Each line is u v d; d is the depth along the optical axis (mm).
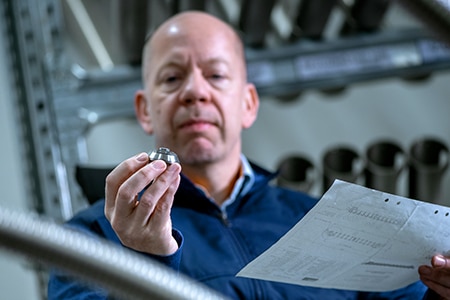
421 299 2396
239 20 3967
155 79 2656
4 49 3793
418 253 2111
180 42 2654
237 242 2523
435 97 4660
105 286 1351
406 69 3986
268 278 2094
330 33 4410
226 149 2611
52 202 3605
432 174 3617
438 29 1447
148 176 1869
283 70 3895
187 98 2586
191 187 2561
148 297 1354
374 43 3982
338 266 2102
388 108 4648
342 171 3631
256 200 2664
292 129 4578
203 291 1378
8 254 1336
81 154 3635
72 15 4133
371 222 1976
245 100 2816
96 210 2479
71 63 3701
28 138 3680
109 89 3691
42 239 1327
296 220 2652
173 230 2008
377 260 2109
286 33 4145
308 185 3594
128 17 3643
